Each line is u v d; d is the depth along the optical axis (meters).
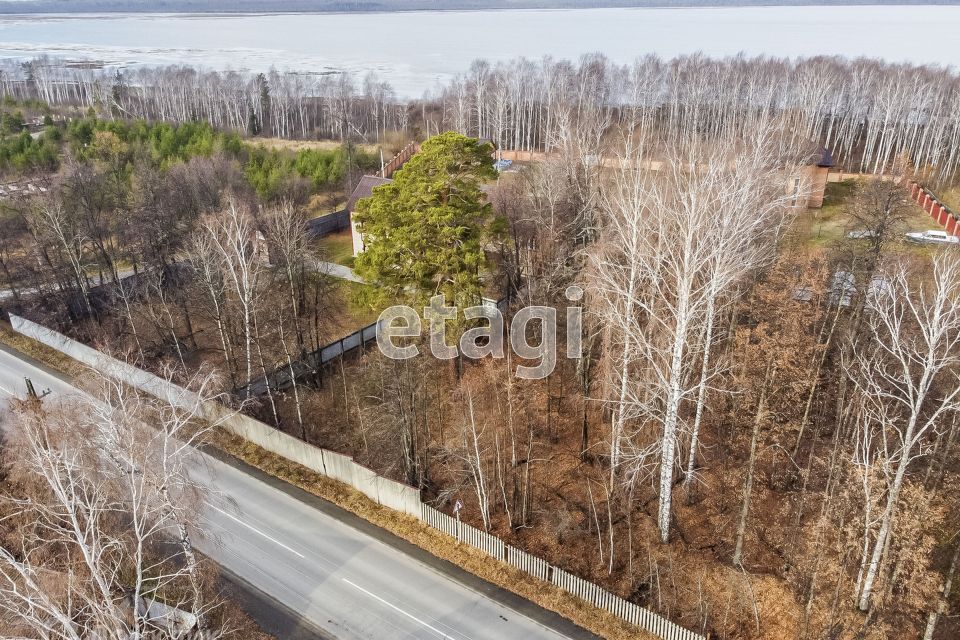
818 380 35.62
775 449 33.19
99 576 18.69
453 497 32.34
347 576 28.70
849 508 27.77
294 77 154.25
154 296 49.31
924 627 24.38
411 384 32.22
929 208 64.00
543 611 26.55
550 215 44.47
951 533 27.89
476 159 34.59
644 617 25.16
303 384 42.00
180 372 40.66
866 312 35.84
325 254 60.03
